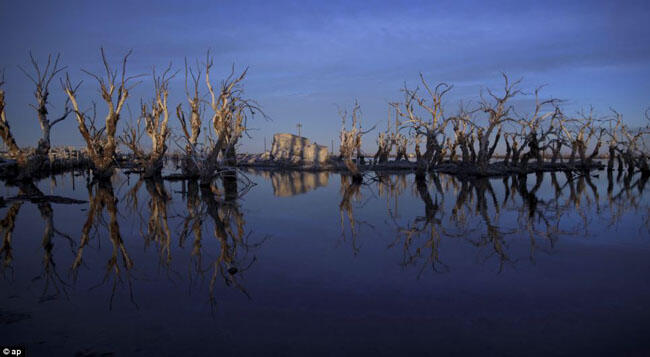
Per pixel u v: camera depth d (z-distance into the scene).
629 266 7.41
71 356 4.02
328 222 12.50
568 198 19.12
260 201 18.16
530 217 13.31
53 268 7.23
